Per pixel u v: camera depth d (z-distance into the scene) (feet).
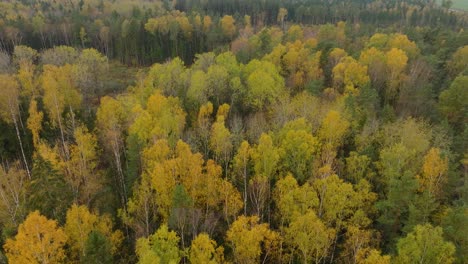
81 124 280.31
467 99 257.34
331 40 427.33
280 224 202.18
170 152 219.61
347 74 300.20
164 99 266.36
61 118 285.64
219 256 171.42
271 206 217.77
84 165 226.99
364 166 206.18
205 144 245.24
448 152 207.00
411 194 174.91
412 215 167.84
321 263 189.78
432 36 448.24
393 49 313.53
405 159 204.54
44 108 298.56
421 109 274.57
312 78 327.47
